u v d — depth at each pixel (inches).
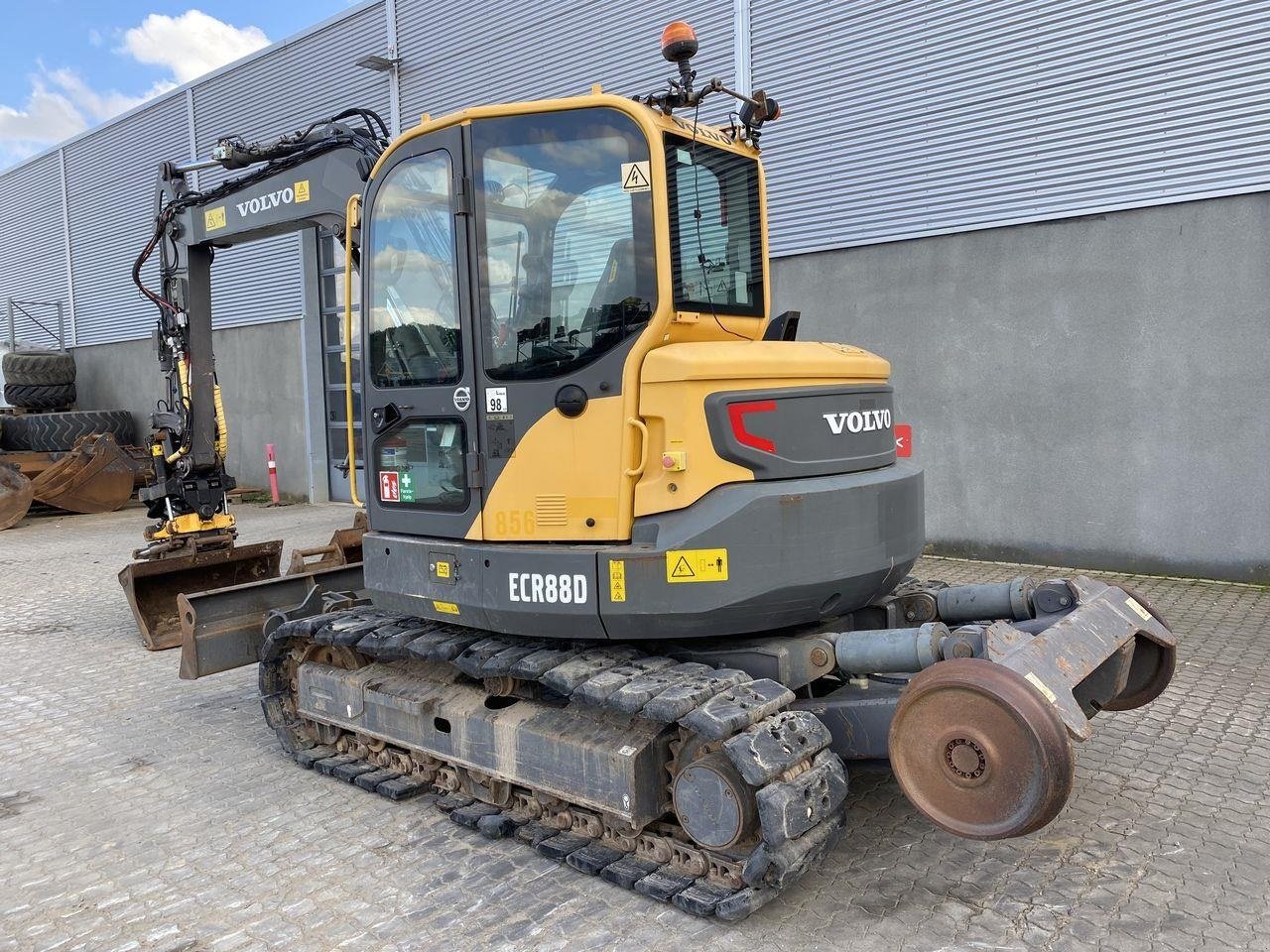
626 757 133.6
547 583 140.1
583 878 140.4
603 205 138.6
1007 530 334.6
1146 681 162.9
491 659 148.6
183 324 275.1
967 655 128.3
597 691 131.8
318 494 586.6
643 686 131.0
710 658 145.1
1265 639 240.1
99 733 209.2
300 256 569.3
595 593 136.3
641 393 135.9
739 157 161.9
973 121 326.6
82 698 233.8
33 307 826.2
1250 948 117.6
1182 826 149.7
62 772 187.5
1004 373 329.7
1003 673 114.0
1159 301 297.9
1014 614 164.6
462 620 152.4
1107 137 301.6
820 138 361.7
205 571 297.6
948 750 116.7
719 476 133.2
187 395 277.1
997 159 323.0
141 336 708.7
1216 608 267.1
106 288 736.3
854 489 139.3
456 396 149.2
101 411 703.1
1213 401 291.7
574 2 426.6
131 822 163.9
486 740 153.3
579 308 139.3
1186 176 289.6
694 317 142.3
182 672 220.2
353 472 173.8
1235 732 186.2
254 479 624.4
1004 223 323.6
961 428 340.8
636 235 135.9
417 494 159.3
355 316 462.9
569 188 140.3
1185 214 291.1
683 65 143.0
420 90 499.5
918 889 133.3
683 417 132.0
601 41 420.5
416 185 153.2
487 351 145.3
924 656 135.3
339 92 540.1
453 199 145.4
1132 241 300.8
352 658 186.1
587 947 121.5
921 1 333.1
